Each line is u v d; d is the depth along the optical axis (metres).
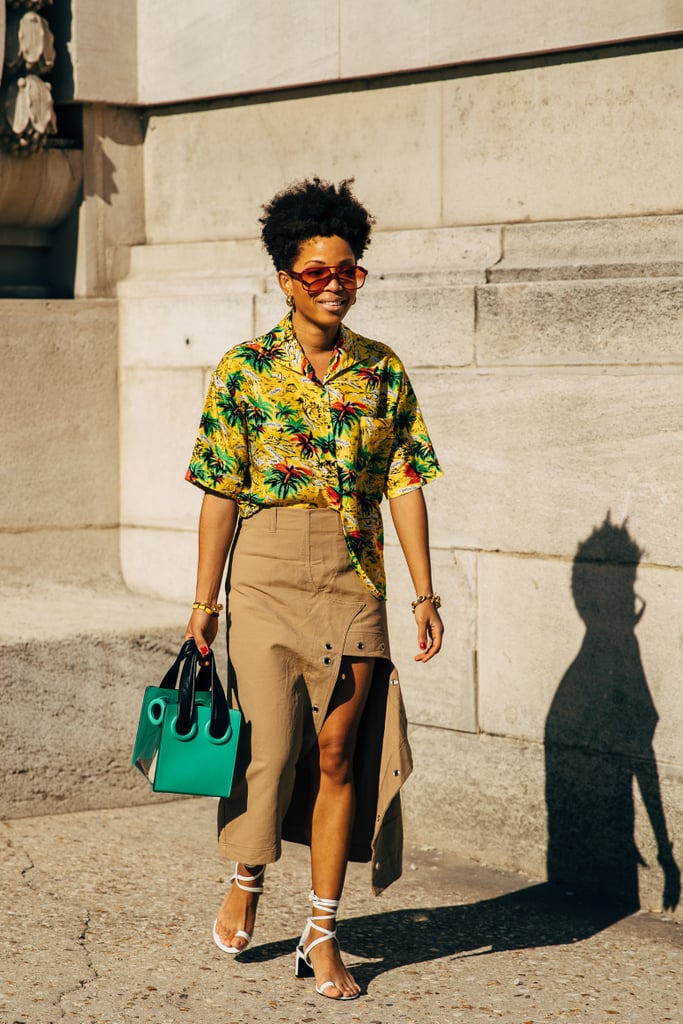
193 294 5.66
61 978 3.59
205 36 5.73
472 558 4.65
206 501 3.55
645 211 4.55
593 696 4.36
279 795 3.49
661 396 4.13
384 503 4.92
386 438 3.55
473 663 4.68
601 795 4.36
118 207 6.04
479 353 4.61
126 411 5.96
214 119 5.84
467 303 4.63
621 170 4.61
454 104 5.05
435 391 4.71
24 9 5.65
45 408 5.79
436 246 5.05
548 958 3.83
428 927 4.07
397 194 5.26
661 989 3.61
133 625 5.26
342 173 5.42
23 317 5.70
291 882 4.41
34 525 5.81
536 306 4.45
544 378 4.42
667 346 4.16
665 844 4.21
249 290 5.50
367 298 4.92
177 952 3.79
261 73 5.56
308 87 5.48
